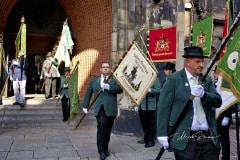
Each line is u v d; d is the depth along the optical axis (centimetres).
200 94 355
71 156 658
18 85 1142
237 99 489
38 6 1530
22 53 1170
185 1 1132
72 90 1046
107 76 680
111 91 652
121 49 1050
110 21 1157
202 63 372
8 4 1387
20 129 1002
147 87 654
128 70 654
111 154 689
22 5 1504
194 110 368
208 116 371
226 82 541
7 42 1452
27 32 1519
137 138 901
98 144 646
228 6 610
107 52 1180
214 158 363
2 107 1123
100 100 656
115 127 980
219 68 495
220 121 617
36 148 729
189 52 372
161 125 373
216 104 370
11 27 1477
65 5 1443
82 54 1347
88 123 1103
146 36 1031
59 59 1362
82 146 757
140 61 660
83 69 1330
